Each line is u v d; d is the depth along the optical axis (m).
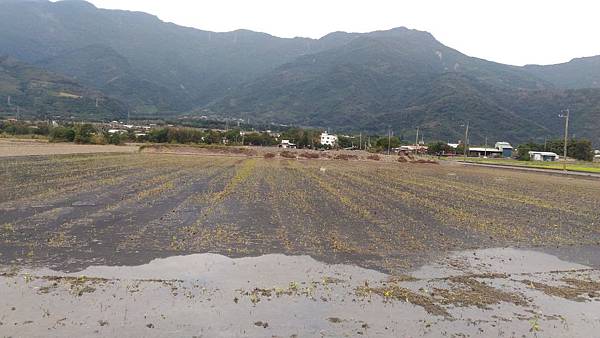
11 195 20.64
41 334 7.41
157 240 13.35
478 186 34.97
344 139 125.31
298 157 74.75
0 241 12.61
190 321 8.07
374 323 8.27
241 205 20.14
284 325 8.05
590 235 16.94
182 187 25.92
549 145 111.62
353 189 28.41
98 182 26.77
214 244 13.13
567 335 8.14
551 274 11.74
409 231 16.08
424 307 9.09
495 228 17.42
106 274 10.27
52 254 11.59
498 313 8.98
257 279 10.34
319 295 9.49
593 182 43.28
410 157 79.50
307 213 18.73
